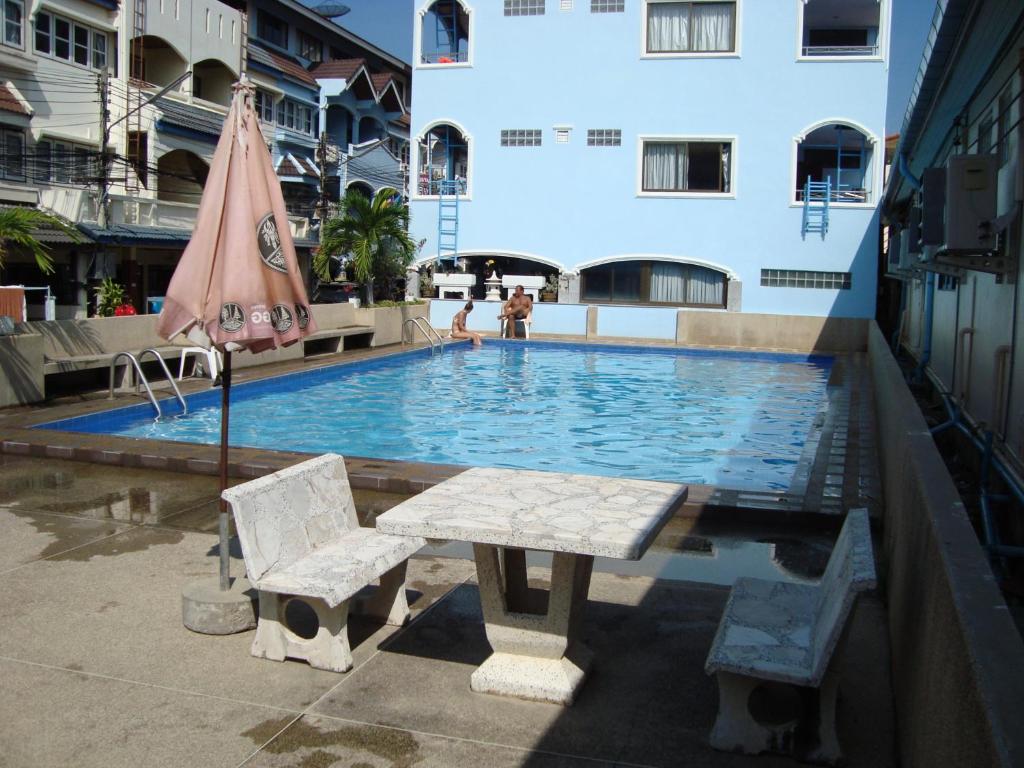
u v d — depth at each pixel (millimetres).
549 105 25281
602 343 22938
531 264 27609
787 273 24156
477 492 4453
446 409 13922
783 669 3436
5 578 5395
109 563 5699
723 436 12070
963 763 2129
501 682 4012
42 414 10836
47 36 24703
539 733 3705
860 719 3840
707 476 9734
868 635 4727
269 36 38656
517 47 25328
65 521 6652
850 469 8711
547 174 25469
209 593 4750
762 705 3936
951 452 9680
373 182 40000
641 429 12539
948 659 2506
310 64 41562
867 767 3475
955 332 10672
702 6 24312
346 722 3760
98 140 26266
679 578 5652
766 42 23844
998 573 6027
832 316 23547
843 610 3297
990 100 9117
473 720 3803
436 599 5250
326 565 4422
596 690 4102
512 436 11906
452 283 25391
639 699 4023
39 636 4555
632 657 4461
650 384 17031
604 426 12734
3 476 8094
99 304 16672
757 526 6859
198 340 4594
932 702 2707
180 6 29469
